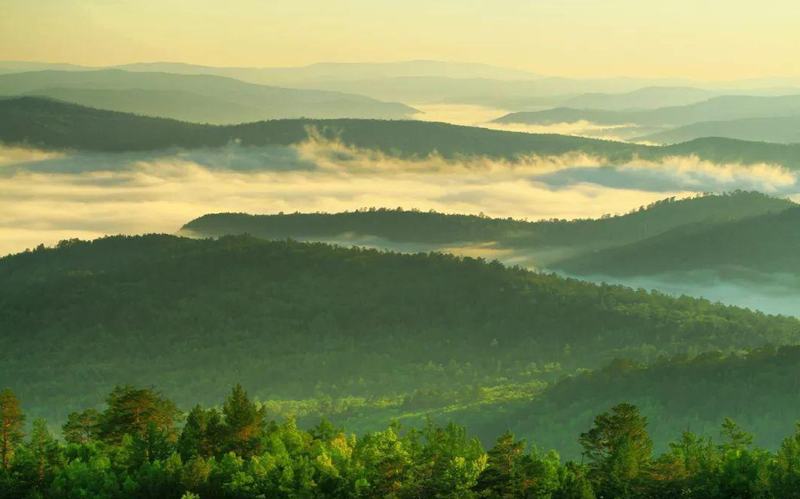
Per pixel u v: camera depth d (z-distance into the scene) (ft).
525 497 282.77
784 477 290.97
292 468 293.23
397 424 321.93
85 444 333.62
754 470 295.89
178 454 301.63
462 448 304.91
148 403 336.49
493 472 284.00
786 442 307.99
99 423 347.97
